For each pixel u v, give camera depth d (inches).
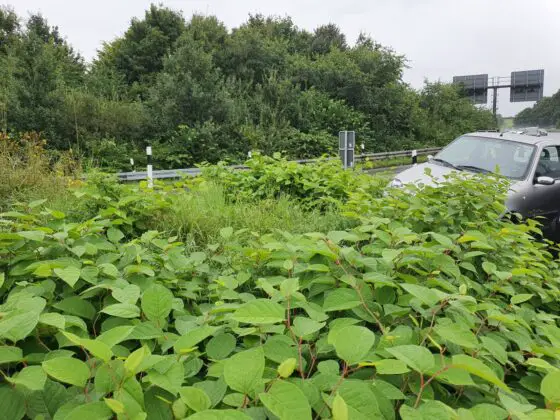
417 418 46.6
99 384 48.1
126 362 46.9
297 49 1368.1
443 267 89.8
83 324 64.5
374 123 1125.7
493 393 59.3
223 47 1083.9
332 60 1160.2
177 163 698.8
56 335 64.1
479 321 74.3
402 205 132.6
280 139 815.7
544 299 101.4
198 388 51.5
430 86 1531.7
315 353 65.1
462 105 1568.7
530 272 89.2
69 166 304.5
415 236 90.5
